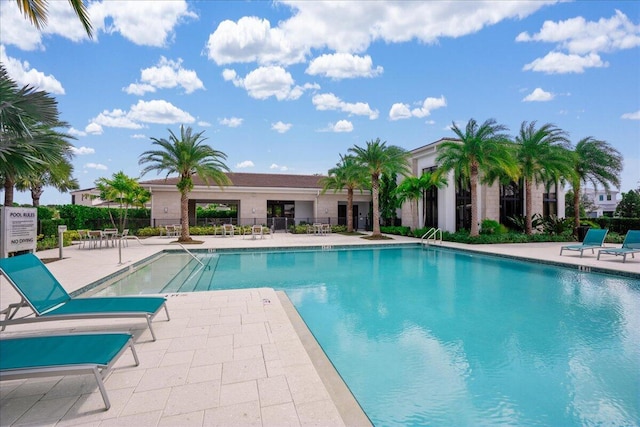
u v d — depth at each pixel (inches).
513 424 120.5
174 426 98.1
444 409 129.6
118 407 107.7
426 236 831.1
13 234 365.4
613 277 374.6
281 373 131.3
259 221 1117.1
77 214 855.1
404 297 295.9
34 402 110.5
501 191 890.1
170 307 222.7
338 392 120.6
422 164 957.2
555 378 153.5
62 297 179.5
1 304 236.7
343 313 249.8
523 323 226.8
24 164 340.8
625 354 178.7
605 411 128.1
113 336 125.0
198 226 1002.7
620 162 751.7
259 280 369.7
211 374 130.0
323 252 624.4
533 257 477.4
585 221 830.5
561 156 683.4
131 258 465.4
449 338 201.5
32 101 306.5
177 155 694.5
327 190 1118.4
